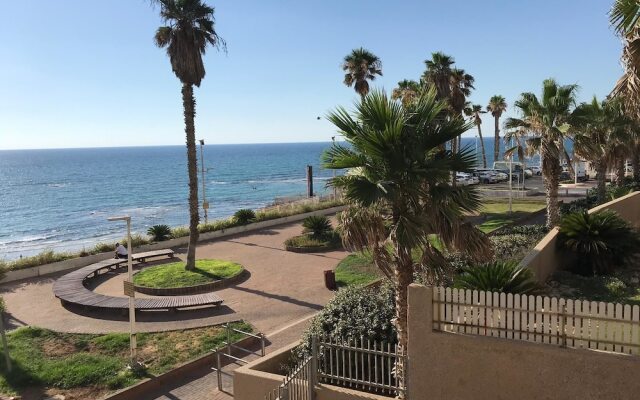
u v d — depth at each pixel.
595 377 5.96
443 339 6.79
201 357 11.56
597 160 23.98
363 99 8.10
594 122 22.72
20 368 11.04
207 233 27.83
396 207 7.95
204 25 19.62
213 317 14.73
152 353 12.03
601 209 16.53
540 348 6.24
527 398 6.36
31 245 40.78
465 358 6.67
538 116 18.86
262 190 86.88
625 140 24.58
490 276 8.54
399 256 7.87
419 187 7.82
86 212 62.50
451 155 8.08
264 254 23.47
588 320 6.08
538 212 31.61
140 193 86.44
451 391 6.80
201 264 20.84
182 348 12.30
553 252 13.58
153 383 10.52
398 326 8.03
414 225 7.67
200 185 100.44
